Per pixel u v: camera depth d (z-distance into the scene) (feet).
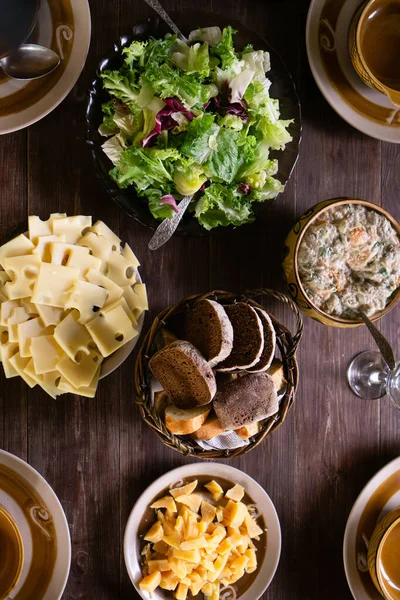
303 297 3.44
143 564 3.65
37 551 3.53
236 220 3.45
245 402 3.24
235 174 3.34
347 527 3.81
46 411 3.62
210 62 3.31
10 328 3.36
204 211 3.37
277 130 3.38
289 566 3.86
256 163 3.39
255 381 3.27
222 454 3.40
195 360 3.15
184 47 3.30
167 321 3.47
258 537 3.75
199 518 3.66
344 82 3.60
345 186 3.82
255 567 3.73
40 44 3.34
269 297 3.79
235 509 3.63
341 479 3.89
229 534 3.67
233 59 3.28
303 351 3.84
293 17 3.68
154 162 3.22
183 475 3.66
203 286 3.72
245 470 3.81
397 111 3.66
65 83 3.39
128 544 3.60
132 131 3.29
